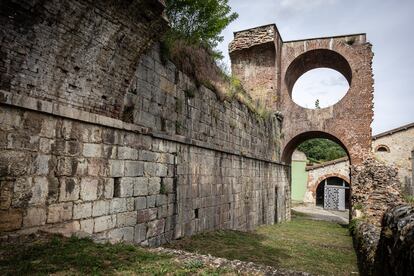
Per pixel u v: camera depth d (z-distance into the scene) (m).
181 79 9.89
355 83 19.98
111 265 4.66
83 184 6.27
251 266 5.09
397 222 4.77
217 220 11.90
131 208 7.47
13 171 5.09
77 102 6.29
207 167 11.30
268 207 18.11
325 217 26.38
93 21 5.98
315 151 52.41
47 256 4.65
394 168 17.56
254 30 21.31
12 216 5.04
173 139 9.15
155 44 8.60
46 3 5.11
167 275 4.49
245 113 15.43
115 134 7.11
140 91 7.97
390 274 4.60
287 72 21.75
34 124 5.43
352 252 11.14
